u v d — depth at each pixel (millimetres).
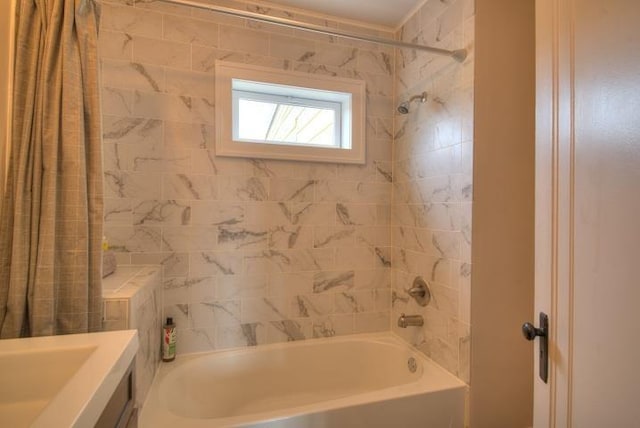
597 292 642
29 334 1057
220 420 1242
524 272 1588
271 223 1967
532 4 1599
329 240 2076
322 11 2002
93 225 1150
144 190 1753
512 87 1562
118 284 1344
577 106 691
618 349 596
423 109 1882
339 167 2090
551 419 762
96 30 1188
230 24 1872
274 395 1903
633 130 571
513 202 1571
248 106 2043
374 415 1390
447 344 1672
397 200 2139
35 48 1093
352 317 2129
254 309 1944
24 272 1044
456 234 1621
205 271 1857
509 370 1575
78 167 1112
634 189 568
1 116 1055
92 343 818
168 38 1779
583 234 676
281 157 1958
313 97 2125
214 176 1862
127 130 1723
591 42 656
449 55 1579
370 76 2137
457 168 1613
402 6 1950
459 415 1520
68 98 1106
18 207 1040
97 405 580
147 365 1424
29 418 725
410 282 1991
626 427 580
